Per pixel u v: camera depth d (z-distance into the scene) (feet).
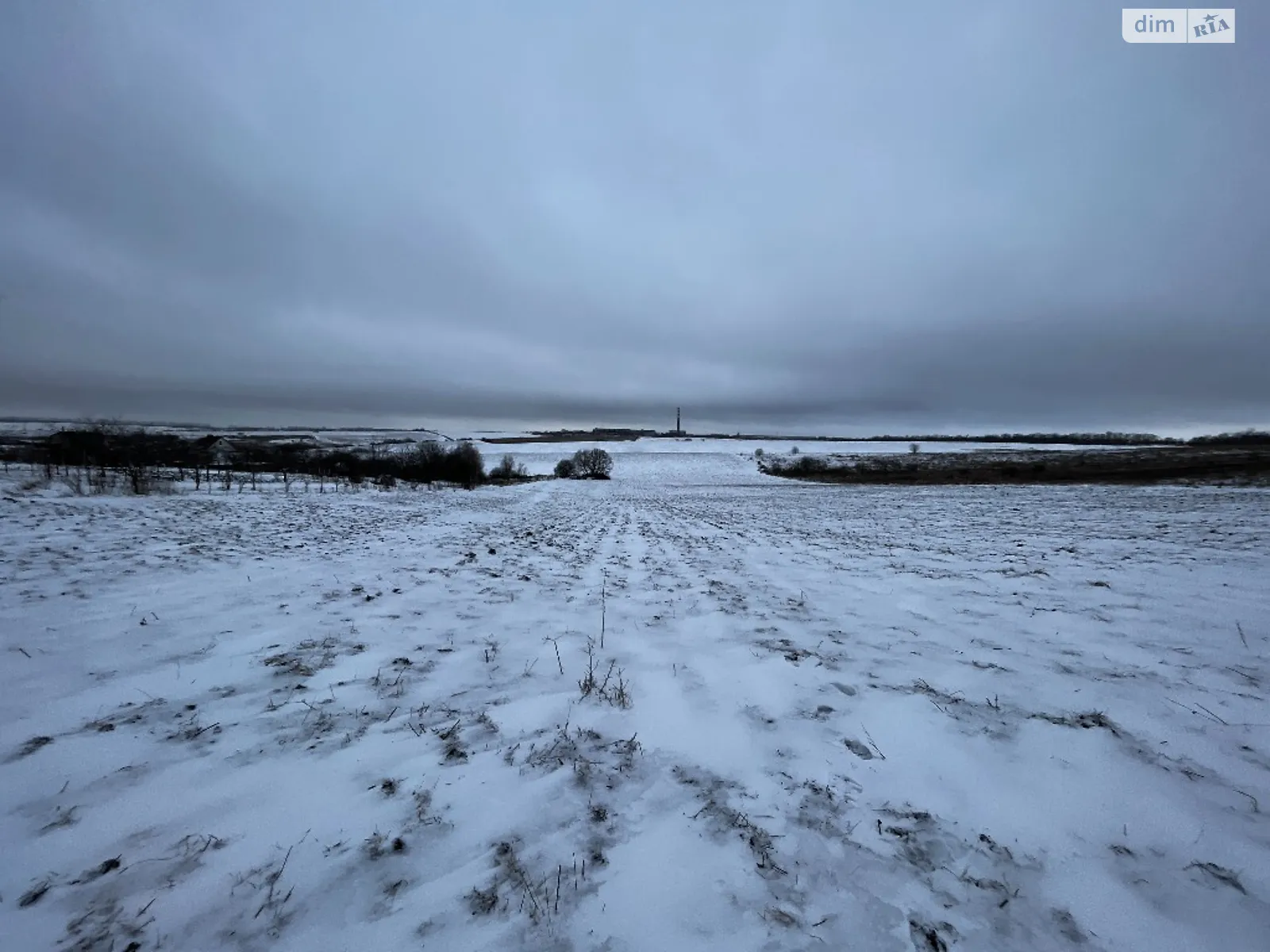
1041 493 94.53
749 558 31.78
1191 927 6.40
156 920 6.30
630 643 16.17
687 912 6.63
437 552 30.99
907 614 19.44
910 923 6.51
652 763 9.79
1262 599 19.71
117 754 9.50
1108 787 8.97
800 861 7.46
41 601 17.43
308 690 12.41
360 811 8.29
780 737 10.72
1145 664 14.19
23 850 7.20
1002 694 12.54
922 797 8.87
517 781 9.14
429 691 12.60
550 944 6.17
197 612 17.48
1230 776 9.21
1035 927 6.45
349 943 6.11
